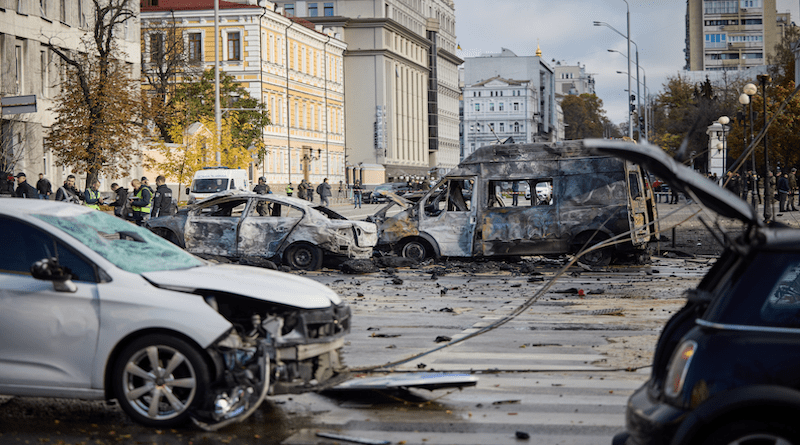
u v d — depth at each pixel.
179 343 6.14
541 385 7.78
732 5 180.75
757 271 4.48
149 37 64.56
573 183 19.55
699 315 4.82
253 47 70.75
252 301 6.40
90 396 6.27
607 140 4.38
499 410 6.89
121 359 6.23
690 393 4.36
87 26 43.94
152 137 48.53
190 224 19.16
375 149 101.38
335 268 20.11
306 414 6.73
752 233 4.66
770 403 4.16
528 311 12.73
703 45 181.38
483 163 19.98
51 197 30.80
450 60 141.75
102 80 38.09
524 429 6.30
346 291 15.36
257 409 6.88
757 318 4.40
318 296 6.62
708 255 23.03
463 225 19.98
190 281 6.36
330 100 90.00
